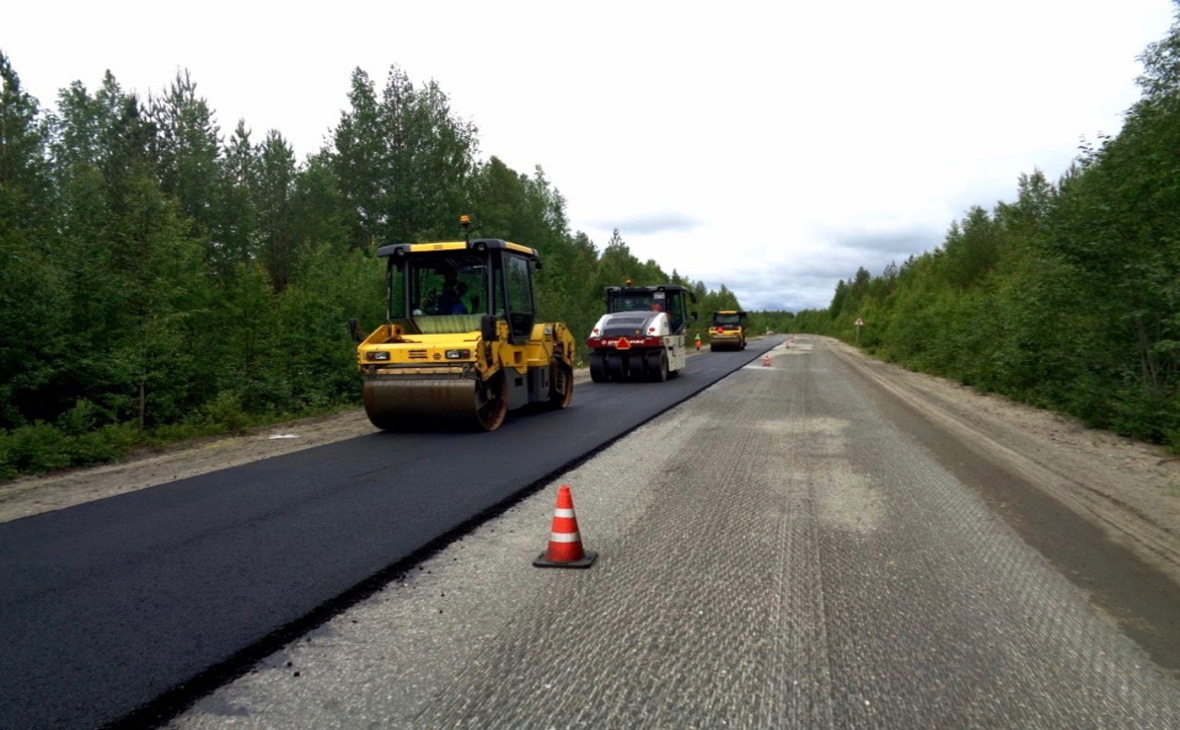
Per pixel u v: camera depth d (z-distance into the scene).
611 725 2.87
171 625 3.83
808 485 7.12
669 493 6.77
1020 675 3.30
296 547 5.14
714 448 9.23
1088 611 4.05
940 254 38.84
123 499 6.66
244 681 3.26
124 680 3.24
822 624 3.85
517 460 8.31
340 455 8.79
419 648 3.58
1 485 7.61
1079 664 3.42
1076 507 6.34
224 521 5.83
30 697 3.09
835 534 5.48
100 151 26.09
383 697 3.11
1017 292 14.55
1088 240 11.30
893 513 6.09
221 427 11.22
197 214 25.09
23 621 3.90
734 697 3.09
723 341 42.41
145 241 12.04
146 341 11.20
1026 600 4.20
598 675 3.29
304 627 3.84
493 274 11.41
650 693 3.13
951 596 4.25
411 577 4.60
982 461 8.46
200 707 3.04
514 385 11.69
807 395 16.27
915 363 26.55
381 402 10.43
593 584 4.44
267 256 27.22
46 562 4.89
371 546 5.14
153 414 11.26
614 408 13.65
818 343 62.53
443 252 11.54
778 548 5.14
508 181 41.56
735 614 3.98
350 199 32.03
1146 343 11.00
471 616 3.97
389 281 11.83
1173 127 10.52
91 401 10.42
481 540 5.37
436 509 6.13
